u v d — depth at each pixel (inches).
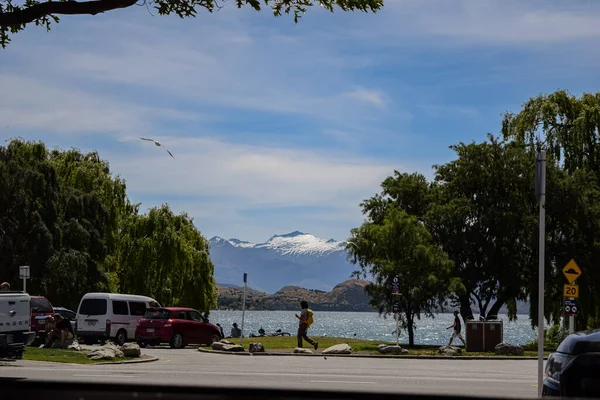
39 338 1323.8
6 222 1817.2
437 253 1582.2
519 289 1736.0
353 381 706.2
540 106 1814.7
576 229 1695.4
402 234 1572.3
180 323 1406.3
